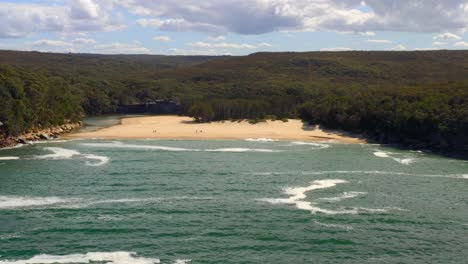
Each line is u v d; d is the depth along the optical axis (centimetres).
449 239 5409
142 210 6325
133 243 5178
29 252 4903
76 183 7806
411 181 8300
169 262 4712
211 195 7138
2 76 13862
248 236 5409
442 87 15512
